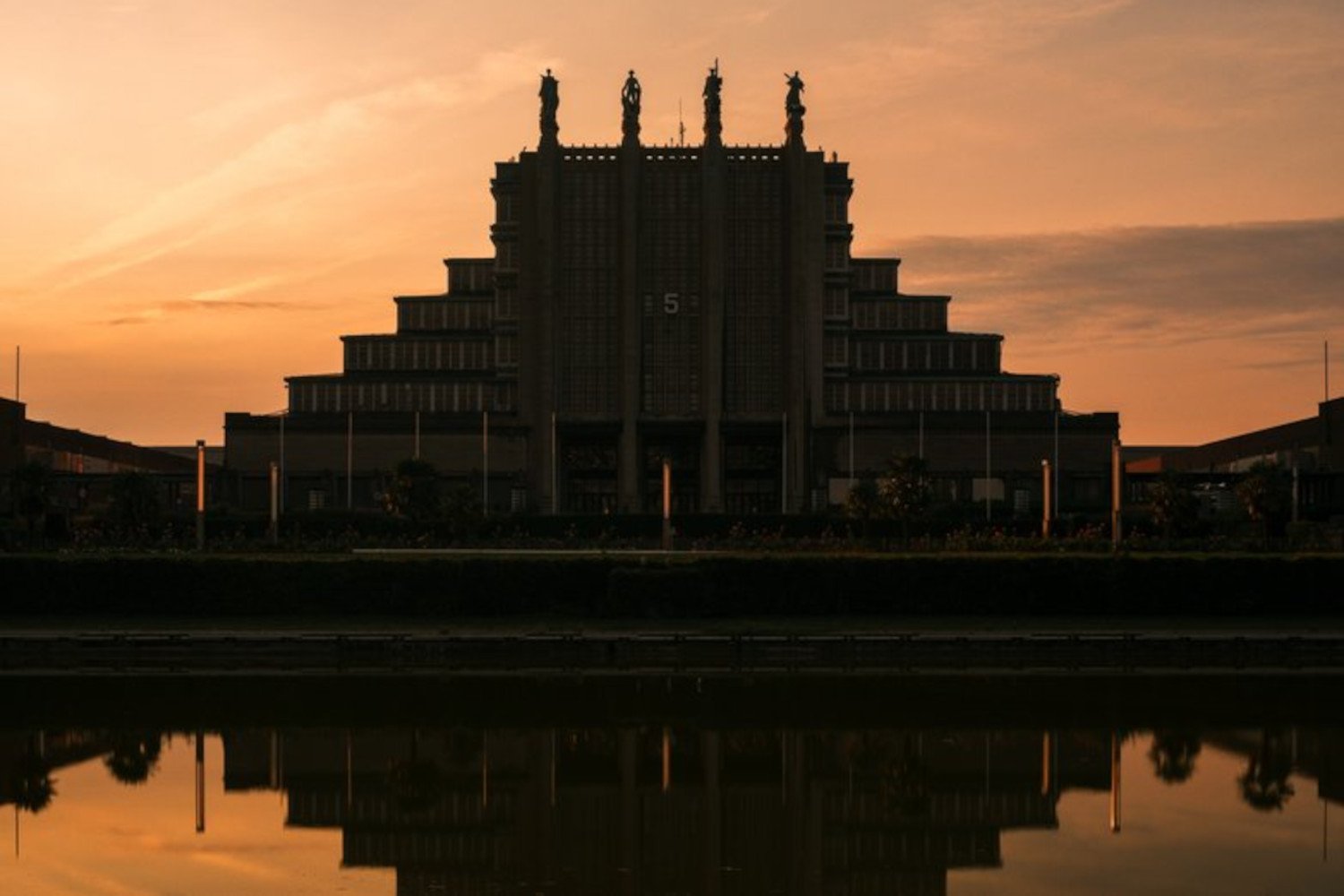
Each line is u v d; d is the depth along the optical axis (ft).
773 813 152.66
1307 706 219.20
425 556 339.98
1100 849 136.98
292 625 303.68
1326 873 127.54
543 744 190.70
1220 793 160.56
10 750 187.01
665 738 193.98
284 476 654.53
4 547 395.55
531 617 312.71
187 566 313.94
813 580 314.76
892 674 256.11
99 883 124.77
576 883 125.90
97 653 278.46
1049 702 222.89
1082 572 314.55
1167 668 264.93
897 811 153.07
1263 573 313.53
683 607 312.09
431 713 213.46
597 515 495.00
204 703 222.69
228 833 143.33
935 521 470.80
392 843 139.74
